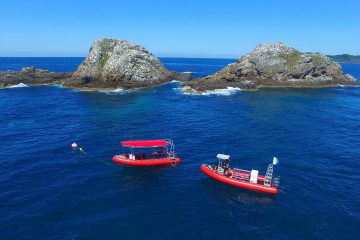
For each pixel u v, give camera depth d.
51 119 69.81
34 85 120.94
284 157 47.81
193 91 104.12
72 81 115.31
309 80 118.31
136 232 29.48
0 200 34.75
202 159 47.28
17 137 56.91
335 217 32.12
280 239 28.72
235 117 72.00
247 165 44.88
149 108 81.31
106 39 124.56
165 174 42.25
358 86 122.50
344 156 48.41
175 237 28.86
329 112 78.31
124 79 115.19
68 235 28.83
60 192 36.75
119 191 37.38
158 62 135.00
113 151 50.06
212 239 28.64
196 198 35.97
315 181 39.88
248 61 120.88
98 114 74.38
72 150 50.47
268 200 35.44
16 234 28.89
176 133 59.88
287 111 78.62
